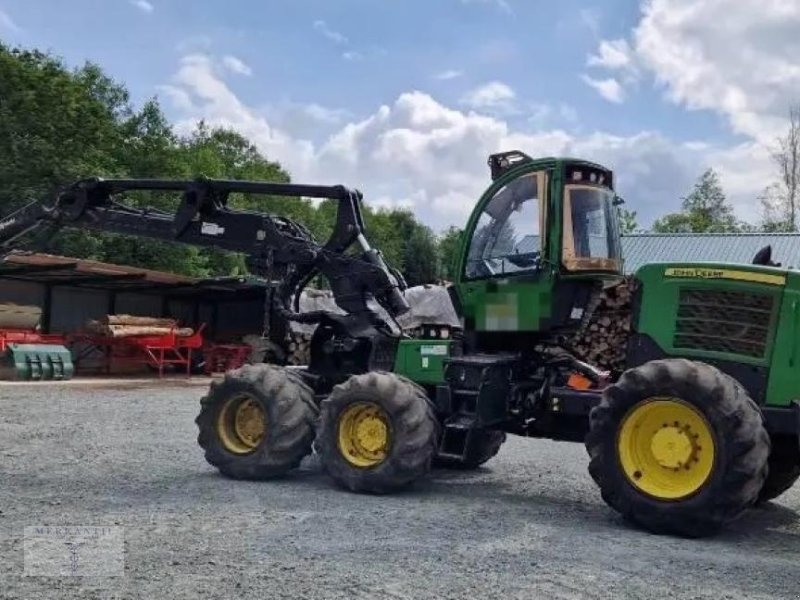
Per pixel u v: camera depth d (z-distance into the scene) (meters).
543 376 7.50
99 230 9.99
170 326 23.05
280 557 5.09
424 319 11.07
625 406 6.13
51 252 28.72
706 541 5.85
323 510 6.54
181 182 9.41
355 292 8.54
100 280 22.31
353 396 7.36
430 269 53.94
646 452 6.12
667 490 5.98
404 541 5.57
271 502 6.82
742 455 5.67
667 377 5.94
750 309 6.29
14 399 15.30
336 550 5.30
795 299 6.09
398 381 7.30
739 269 6.32
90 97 33.78
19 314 20.42
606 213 7.55
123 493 7.07
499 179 7.63
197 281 22.84
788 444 6.54
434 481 8.21
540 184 7.34
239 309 27.05
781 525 6.62
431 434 7.20
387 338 8.41
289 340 20.86
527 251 7.39
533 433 7.55
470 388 7.37
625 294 9.78
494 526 6.14
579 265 7.24
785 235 30.42
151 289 24.39
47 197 10.24
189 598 4.30
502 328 7.51
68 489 7.20
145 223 9.62
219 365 24.11
